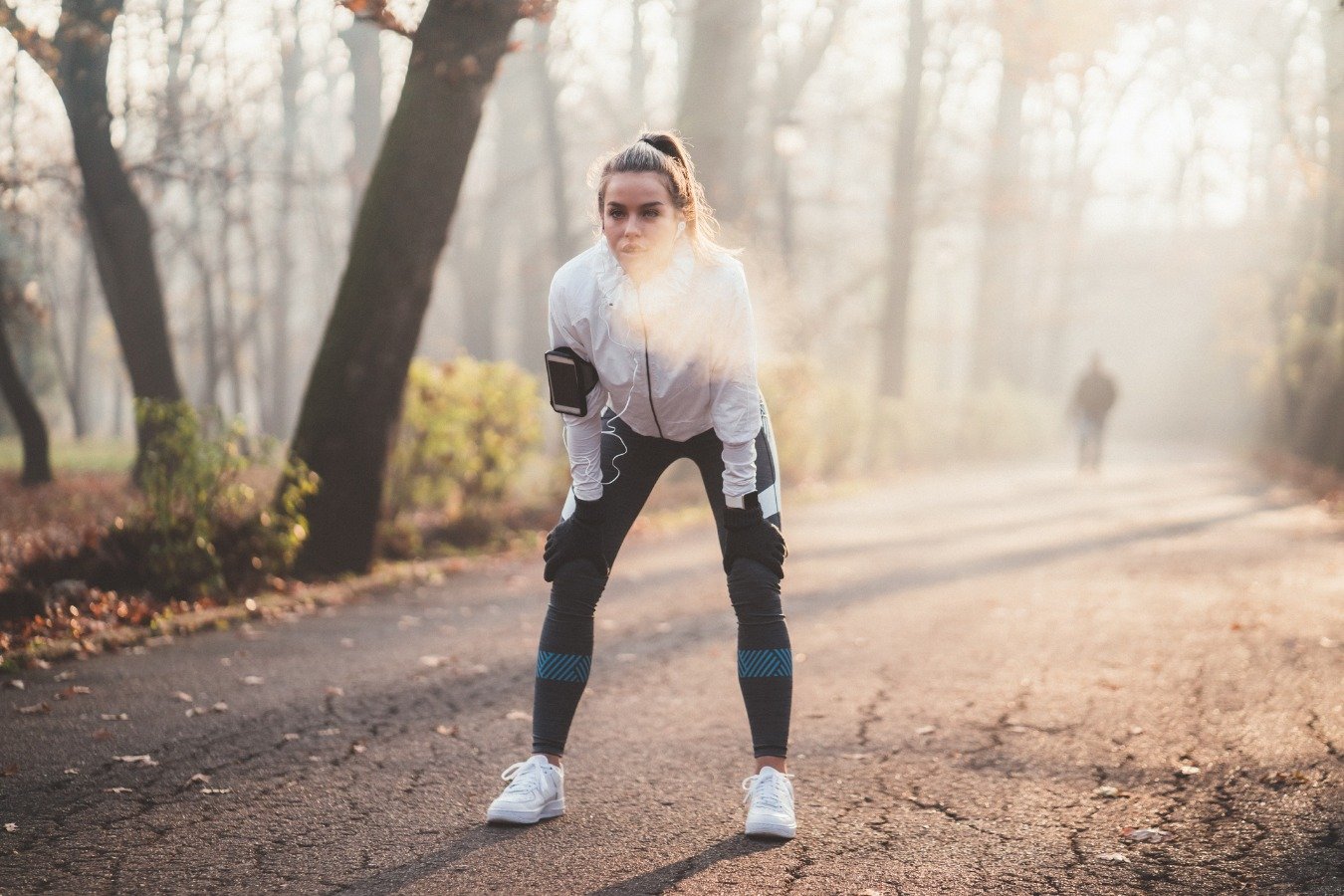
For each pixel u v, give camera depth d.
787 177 22.00
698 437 3.23
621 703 4.66
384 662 5.41
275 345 29.00
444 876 2.81
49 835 3.09
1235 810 3.31
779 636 3.16
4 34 10.55
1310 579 8.05
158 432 6.61
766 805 3.07
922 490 17.83
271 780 3.60
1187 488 18.27
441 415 9.02
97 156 12.23
